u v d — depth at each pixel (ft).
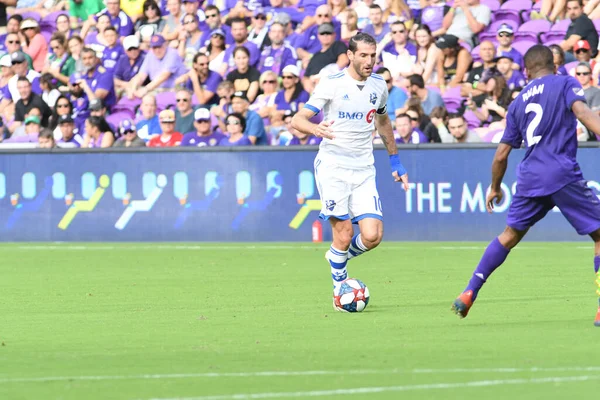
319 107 97.25
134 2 252.01
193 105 225.76
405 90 215.92
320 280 133.49
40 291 125.08
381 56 223.51
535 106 83.66
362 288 98.73
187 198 208.23
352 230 100.48
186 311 102.12
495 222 194.39
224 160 206.18
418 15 231.09
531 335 79.92
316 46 231.71
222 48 236.43
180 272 148.15
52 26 266.57
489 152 193.88
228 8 250.57
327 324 89.40
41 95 241.35
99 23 247.70
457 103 213.66
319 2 243.60
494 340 77.30
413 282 128.47
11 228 215.92
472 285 86.99
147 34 248.11
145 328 88.84
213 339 80.74
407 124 199.93
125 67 241.55
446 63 219.00
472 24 225.15
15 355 73.61
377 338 79.61
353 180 99.76
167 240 209.26
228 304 107.96
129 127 220.02
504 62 209.26
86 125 229.45
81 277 143.02
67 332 87.04
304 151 202.49
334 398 55.36
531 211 84.99
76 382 61.72
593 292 113.50
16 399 56.59
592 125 81.51
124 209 211.00
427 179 196.65
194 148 207.31
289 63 230.48
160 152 209.05
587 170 188.03
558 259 157.89
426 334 81.56
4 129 239.09
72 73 245.45
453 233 196.13
